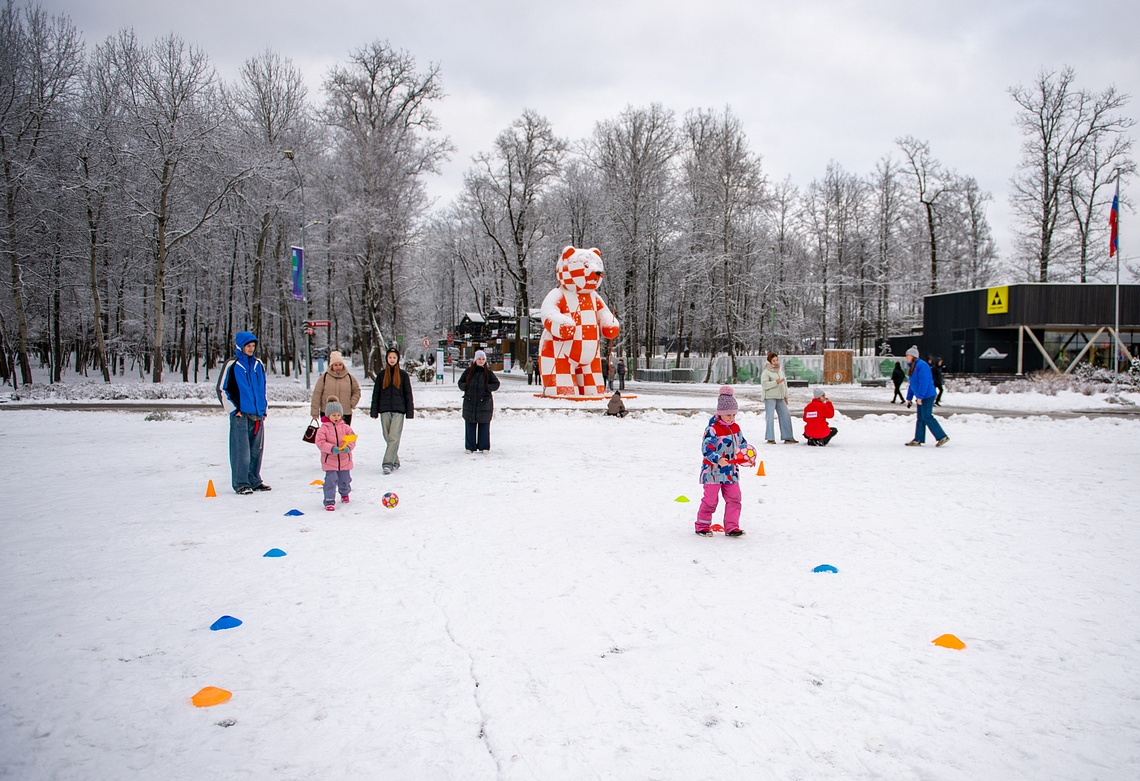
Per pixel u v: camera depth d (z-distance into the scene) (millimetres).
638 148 42156
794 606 4695
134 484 9531
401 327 46094
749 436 15719
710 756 2941
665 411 22031
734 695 3465
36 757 2965
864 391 34281
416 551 6105
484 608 4699
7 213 30141
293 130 41219
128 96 32969
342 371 10391
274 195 38719
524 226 47000
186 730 3180
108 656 3961
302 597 4930
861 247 51438
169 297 42094
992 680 3596
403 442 14602
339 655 3963
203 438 15219
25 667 3820
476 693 3508
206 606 4754
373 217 37000
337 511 7766
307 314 50281
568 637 4199
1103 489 8883
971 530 6738
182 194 33812
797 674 3684
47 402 25516
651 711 3320
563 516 7477
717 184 41406
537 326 65125
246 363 8891
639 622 4430
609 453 12727
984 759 2896
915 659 3848
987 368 36469
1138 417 19328
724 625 4367
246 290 44281
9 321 38875
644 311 51719
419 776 2814
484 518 7387
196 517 7477
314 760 2934
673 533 6730
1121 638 4109
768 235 48906
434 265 70500
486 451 12812
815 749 2986
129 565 5695
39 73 30719
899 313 52344
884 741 3039
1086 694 3441
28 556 5945
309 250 42344
